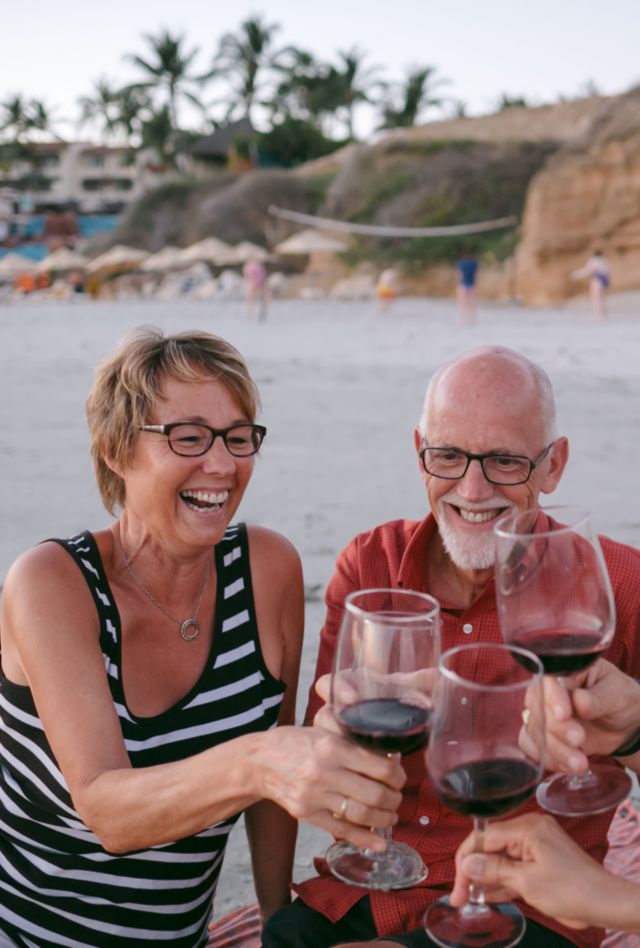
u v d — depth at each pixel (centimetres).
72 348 1948
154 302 4644
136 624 229
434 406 238
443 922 182
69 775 209
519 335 2266
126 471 226
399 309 3656
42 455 889
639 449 928
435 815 229
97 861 229
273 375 1480
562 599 188
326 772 175
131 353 222
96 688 217
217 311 3625
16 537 636
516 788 164
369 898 224
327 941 224
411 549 246
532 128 5597
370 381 1416
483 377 234
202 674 233
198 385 220
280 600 246
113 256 5588
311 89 7712
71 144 9869
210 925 294
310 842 348
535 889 178
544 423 237
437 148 5291
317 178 5844
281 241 5669
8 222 8188
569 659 186
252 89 7838
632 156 3778
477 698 164
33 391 1301
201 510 224
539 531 209
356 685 181
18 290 5675
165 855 229
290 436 988
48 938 235
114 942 234
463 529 237
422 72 7744
